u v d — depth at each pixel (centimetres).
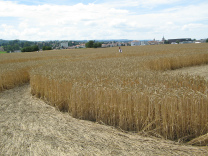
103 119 615
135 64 1409
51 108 792
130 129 552
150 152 416
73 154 419
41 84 947
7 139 502
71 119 659
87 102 662
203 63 1848
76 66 1350
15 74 1291
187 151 416
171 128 487
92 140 485
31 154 425
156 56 1905
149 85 616
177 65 1717
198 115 476
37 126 588
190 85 600
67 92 753
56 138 501
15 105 841
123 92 564
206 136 440
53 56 3578
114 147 445
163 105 489
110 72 874
